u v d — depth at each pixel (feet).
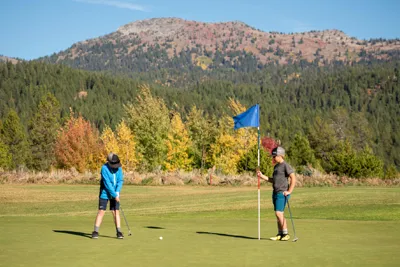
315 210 58.80
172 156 202.39
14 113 290.76
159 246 29.09
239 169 157.79
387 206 62.44
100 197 32.83
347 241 31.14
